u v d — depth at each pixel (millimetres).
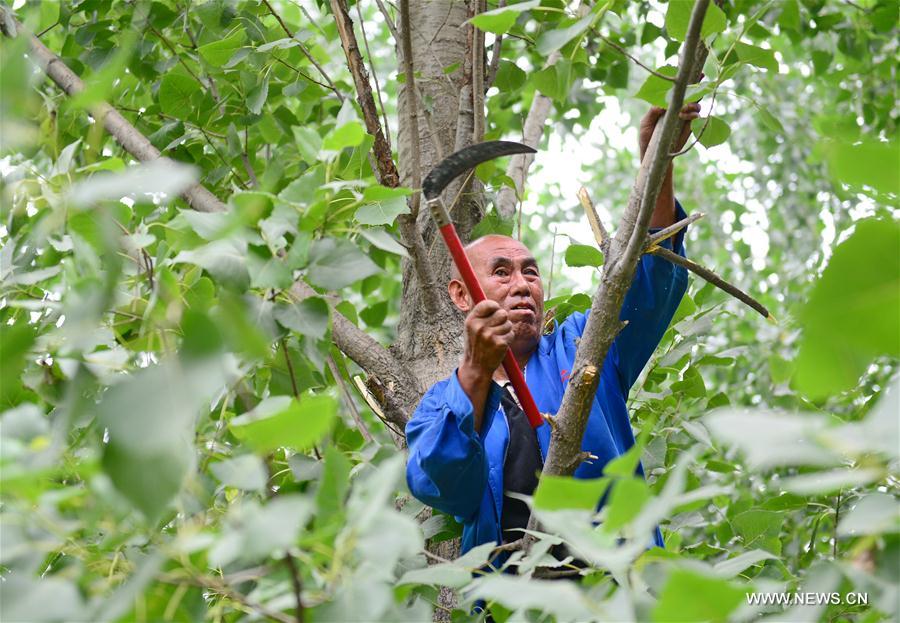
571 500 1079
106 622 1004
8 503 1251
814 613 1163
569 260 2496
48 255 1977
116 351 1543
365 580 1153
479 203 2816
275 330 1545
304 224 1532
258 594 1275
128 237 1647
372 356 2436
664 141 1566
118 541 1331
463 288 2607
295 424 1043
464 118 2730
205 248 1525
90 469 1153
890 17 4055
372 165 2498
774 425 926
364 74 2402
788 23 3906
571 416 1711
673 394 2818
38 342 1479
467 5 2857
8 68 1004
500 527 2129
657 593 1382
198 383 966
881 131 4539
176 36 3021
